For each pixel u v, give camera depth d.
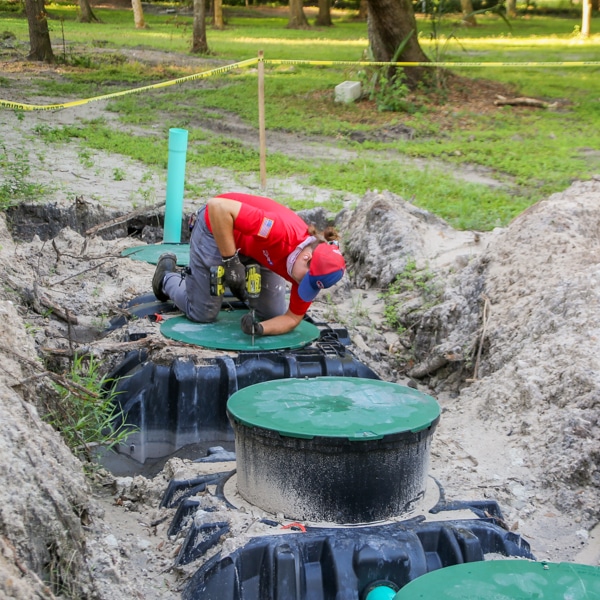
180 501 4.04
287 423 3.62
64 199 9.04
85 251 7.68
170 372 5.08
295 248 5.25
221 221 5.24
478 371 5.69
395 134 16.02
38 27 23.91
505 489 4.23
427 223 8.41
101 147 12.95
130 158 12.29
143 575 3.56
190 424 5.04
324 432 3.50
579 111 18.69
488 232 8.26
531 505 4.15
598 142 15.26
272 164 12.62
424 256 7.51
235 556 3.37
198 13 28.17
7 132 13.64
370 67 19.47
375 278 7.62
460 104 19.03
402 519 3.68
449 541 3.54
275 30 41.50
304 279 5.14
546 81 22.98
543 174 12.48
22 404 3.49
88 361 5.36
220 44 32.09
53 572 2.98
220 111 17.75
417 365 6.34
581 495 4.18
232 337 5.46
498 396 5.02
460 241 7.87
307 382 4.27
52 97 18.30
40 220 8.42
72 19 41.59
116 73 22.70
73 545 3.13
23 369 4.15
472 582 3.15
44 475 3.18
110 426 4.85
